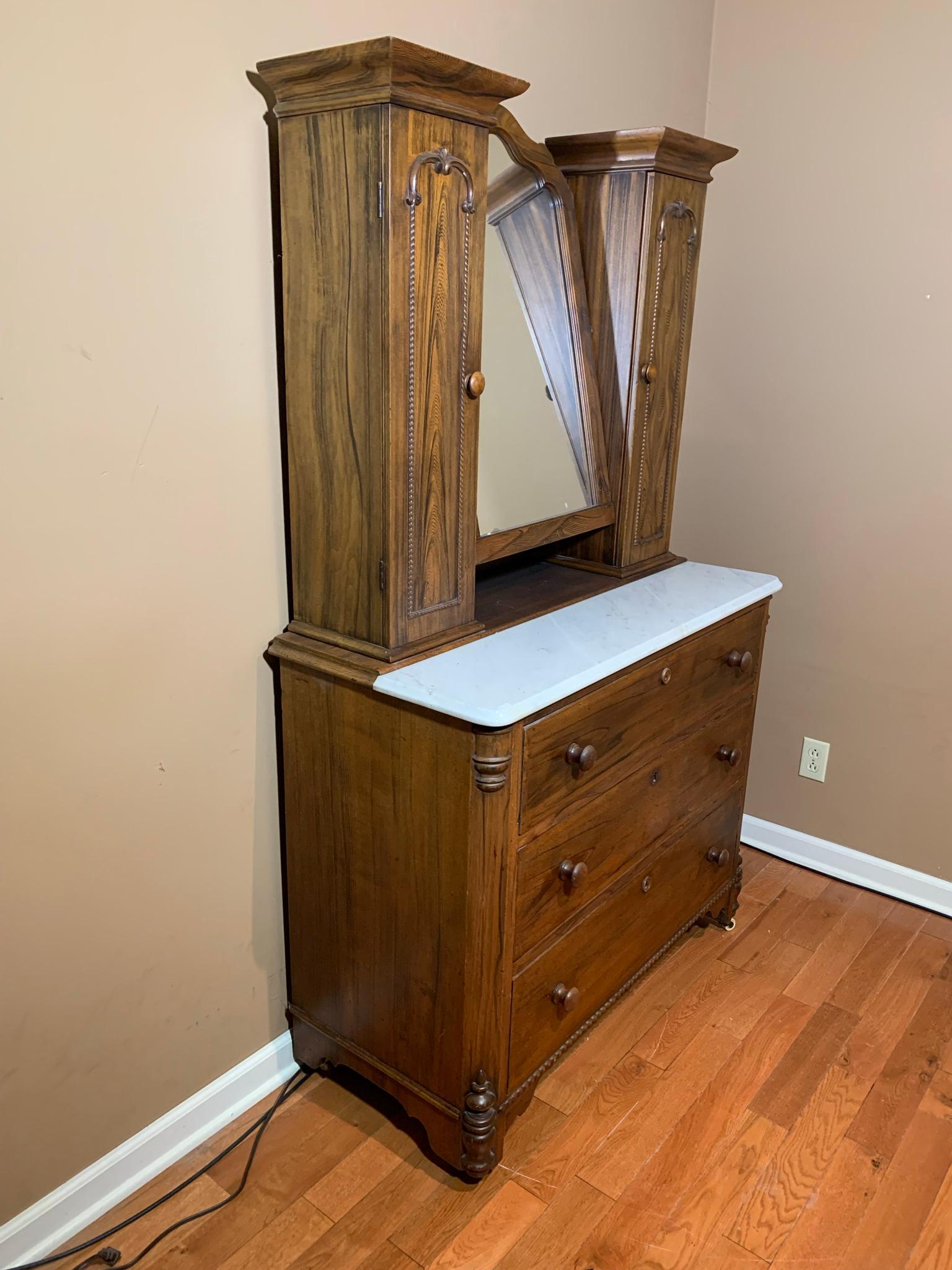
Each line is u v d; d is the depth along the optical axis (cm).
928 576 211
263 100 130
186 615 138
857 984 201
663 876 182
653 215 163
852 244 205
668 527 199
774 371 222
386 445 126
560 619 161
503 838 131
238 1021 163
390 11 145
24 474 115
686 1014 191
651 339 173
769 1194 151
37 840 127
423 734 132
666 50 206
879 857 234
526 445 161
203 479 135
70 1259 139
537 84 177
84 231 115
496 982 139
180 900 148
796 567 230
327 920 157
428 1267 138
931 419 203
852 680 228
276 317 140
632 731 157
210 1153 158
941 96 188
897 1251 142
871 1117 167
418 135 117
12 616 118
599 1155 158
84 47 110
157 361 126
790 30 204
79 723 128
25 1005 130
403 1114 167
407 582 135
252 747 153
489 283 150
